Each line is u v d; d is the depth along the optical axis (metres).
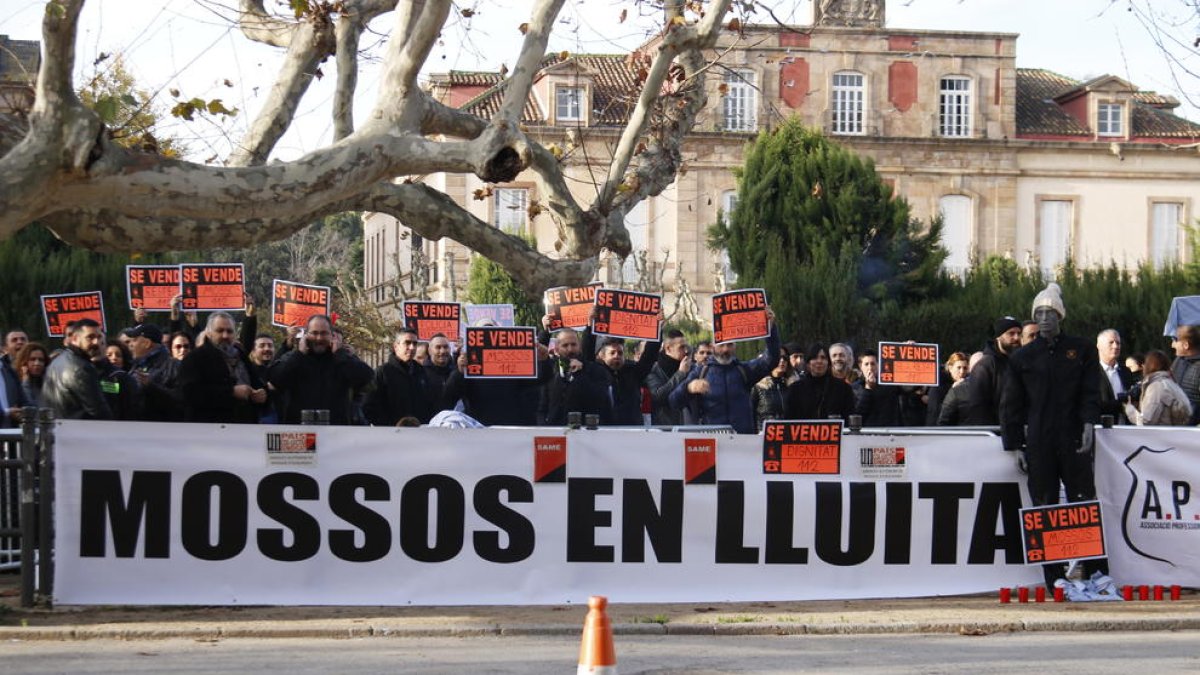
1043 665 8.07
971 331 37.00
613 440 9.98
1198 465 10.68
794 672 7.84
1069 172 54.66
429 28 10.62
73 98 9.50
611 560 9.98
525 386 13.55
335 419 12.08
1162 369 12.18
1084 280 38.12
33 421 9.55
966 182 54.09
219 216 10.10
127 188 9.72
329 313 14.83
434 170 11.00
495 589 9.88
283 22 12.73
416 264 41.34
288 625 9.03
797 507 10.16
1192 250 45.59
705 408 13.14
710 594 10.07
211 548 9.64
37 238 29.97
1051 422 10.42
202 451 9.64
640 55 13.46
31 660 8.05
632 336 13.64
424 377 13.44
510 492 9.89
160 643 8.67
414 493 9.81
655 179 13.34
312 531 9.73
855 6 53.03
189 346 13.24
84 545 9.56
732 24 13.21
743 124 51.72
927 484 10.36
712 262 51.59
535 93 47.25
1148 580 10.66
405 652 8.38
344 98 11.50
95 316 14.86
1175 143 55.28
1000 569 10.48
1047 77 58.66
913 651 8.55
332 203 11.53
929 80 53.69
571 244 12.55
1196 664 8.12
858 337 37.12
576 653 8.36
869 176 41.50
